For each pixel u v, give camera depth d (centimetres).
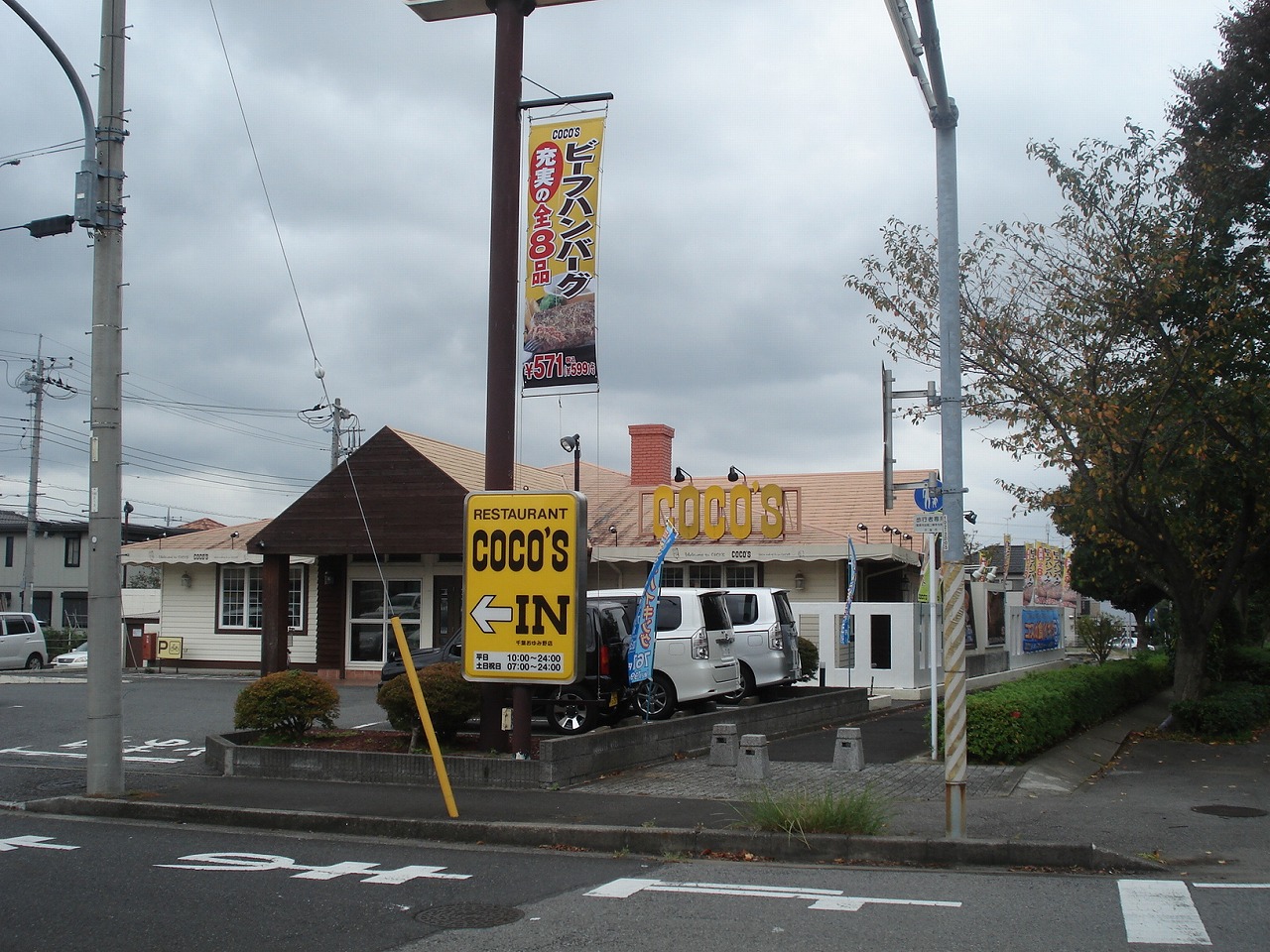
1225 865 891
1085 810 1076
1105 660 2748
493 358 1292
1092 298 1691
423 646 2736
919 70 921
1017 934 673
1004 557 3334
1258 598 3819
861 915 720
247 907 733
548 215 1224
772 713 1670
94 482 1174
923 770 1337
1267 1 1825
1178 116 1930
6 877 823
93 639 1162
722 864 902
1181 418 1714
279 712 1375
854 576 2105
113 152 1193
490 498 1211
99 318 1186
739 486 2611
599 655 1502
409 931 678
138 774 1328
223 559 2977
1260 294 1677
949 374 957
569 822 995
